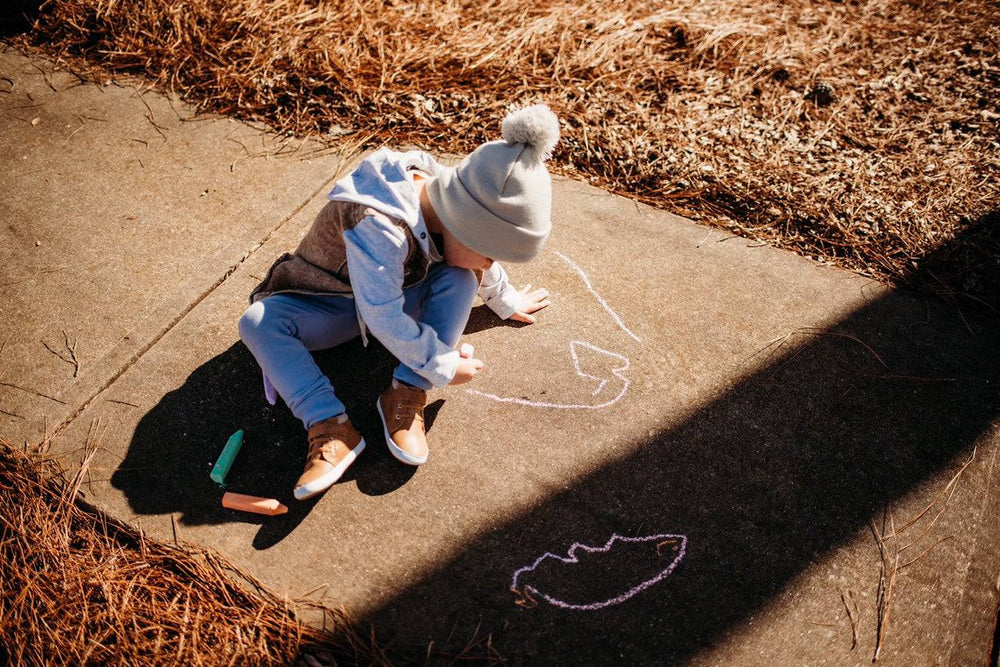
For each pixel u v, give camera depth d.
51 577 1.85
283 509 1.99
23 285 2.43
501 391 2.27
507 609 1.87
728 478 2.12
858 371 2.35
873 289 2.55
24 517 1.94
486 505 2.04
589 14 3.39
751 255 2.64
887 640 1.86
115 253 2.53
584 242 2.66
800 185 2.80
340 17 3.27
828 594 1.93
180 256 2.53
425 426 2.18
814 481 2.12
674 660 1.81
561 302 2.49
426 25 3.29
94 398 2.18
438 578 1.91
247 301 2.42
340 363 2.30
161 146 2.87
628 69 3.17
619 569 1.95
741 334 2.43
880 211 2.72
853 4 3.52
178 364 2.26
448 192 1.78
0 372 2.22
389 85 3.07
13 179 2.73
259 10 3.25
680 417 2.23
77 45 3.21
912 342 2.41
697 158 2.88
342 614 1.84
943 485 2.12
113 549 1.92
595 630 1.85
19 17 3.28
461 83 3.10
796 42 3.32
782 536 2.02
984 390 2.31
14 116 2.94
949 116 3.02
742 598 1.91
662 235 2.69
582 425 2.20
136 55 3.15
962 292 2.54
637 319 2.46
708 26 3.36
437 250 1.94
